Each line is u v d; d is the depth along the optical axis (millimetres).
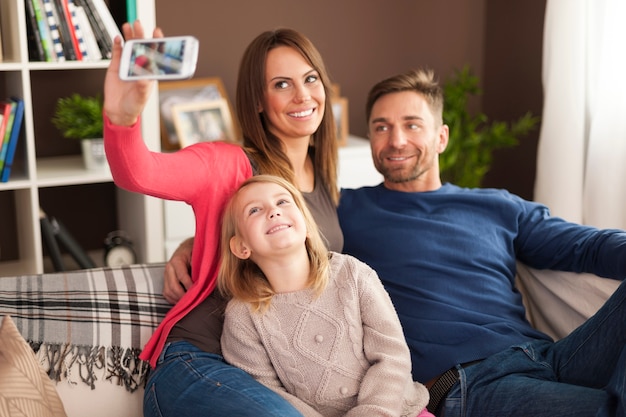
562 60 3080
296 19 3574
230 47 3484
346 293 1784
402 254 2061
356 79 3738
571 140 3104
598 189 3018
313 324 1755
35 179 2879
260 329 1748
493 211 2162
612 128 2941
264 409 1545
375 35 3729
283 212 1761
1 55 2809
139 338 1880
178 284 1908
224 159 1864
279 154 2006
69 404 1801
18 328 1800
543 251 2145
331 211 2100
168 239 3059
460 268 2053
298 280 1793
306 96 1990
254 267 1841
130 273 1962
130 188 1660
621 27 2875
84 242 3436
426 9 3791
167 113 3205
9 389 1587
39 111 3254
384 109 2176
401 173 2174
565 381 1901
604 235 2025
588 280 2059
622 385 1582
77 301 1872
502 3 3771
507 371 1865
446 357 1918
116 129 1540
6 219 3277
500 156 3904
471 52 3912
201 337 1811
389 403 1660
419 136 2158
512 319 2025
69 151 3336
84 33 2883
